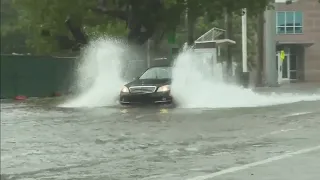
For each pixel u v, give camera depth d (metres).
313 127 42.19
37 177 28.23
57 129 45.66
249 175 25.81
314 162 28.42
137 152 34.34
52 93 101.44
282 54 153.25
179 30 116.19
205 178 25.61
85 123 49.19
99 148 36.31
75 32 96.94
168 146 36.06
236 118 49.50
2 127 47.53
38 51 109.38
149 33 89.88
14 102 83.12
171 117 51.88
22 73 97.62
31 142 39.31
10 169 30.62
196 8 88.25
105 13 90.19
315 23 160.38
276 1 124.88
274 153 31.67
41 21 96.38
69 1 89.81
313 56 164.00
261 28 129.88
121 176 27.31
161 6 87.69
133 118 52.12
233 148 34.16
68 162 32.12
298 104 63.28
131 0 86.38
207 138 38.66
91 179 27.05
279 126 43.41
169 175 26.83
